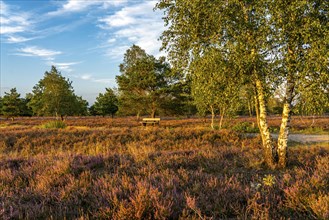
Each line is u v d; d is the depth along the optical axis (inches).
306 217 144.9
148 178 208.1
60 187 202.8
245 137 678.5
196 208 149.2
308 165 280.7
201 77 292.2
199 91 316.5
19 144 612.1
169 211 145.4
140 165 268.5
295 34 235.8
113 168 264.4
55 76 1667.1
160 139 650.2
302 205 151.1
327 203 144.9
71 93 1718.8
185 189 191.2
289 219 136.6
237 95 287.4
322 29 227.9
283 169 271.7
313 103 262.7
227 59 275.9
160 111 1596.9
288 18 237.3
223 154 343.0
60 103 1648.6
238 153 354.3
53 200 177.3
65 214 155.8
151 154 335.0
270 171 265.1
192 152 361.1
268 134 294.4
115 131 749.9
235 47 256.2
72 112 1726.1
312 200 154.6
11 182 228.8
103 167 277.7
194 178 219.6
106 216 147.3
